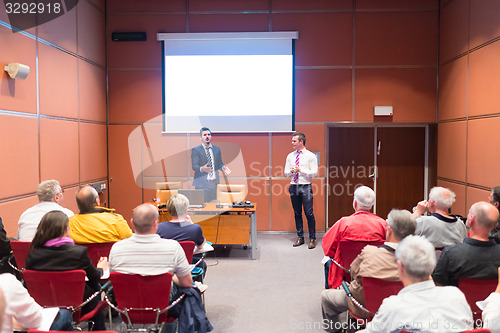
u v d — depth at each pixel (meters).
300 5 6.53
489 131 4.78
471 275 2.22
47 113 4.75
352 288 2.56
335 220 6.78
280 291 4.01
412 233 2.30
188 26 6.61
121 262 2.34
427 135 6.71
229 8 6.57
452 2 5.87
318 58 6.55
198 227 3.07
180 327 2.54
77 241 2.92
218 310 3.54
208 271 4.64
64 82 5.19
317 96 6.59
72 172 5.40
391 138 6.73
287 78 6.58
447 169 6.07
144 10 6.62
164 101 6.67
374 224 2.92
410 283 1.64
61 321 2.12
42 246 2.38
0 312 1.28
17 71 3.94
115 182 6.77
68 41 5.30
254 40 6.57
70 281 2.28
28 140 4.34
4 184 3.93
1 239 3.04
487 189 4.82
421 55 6.46
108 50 6.66
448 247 2.30
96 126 6.27
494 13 4.64
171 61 6.63
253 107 6.63
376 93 6.54
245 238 5.25
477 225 2.26
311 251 5.54
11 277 1.77
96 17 6.27
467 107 5.38
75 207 5.46
